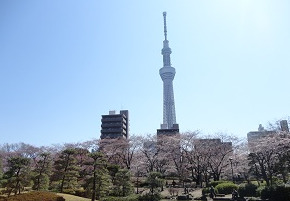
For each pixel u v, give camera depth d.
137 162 56.06
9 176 25.06
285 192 25.58
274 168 40.94
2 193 25.11
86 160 40.78
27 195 23.34
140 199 27.59
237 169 53.97
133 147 56.19
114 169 40.97
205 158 50.69
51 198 23.12
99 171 27.19
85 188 29.94
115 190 30.73
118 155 55.75
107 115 94.00
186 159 53.78
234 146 53.78
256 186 30.84
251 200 27.36
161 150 55.25
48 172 33.81
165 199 31.11
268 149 39.03
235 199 28.75
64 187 32.66
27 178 25.97
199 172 51.41
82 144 60.31
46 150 56.78
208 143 51.84
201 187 46.97
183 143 53.16
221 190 34.69
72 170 33.44
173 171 59.72
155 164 58.06
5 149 58.88
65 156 34.31
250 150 44.72
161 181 29.08
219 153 50.91
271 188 26.88
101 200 26.75
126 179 31.03
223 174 58.09
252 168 45.16
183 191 38.84
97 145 60.91
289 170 39.66
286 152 38.84
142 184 44.88
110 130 91.31
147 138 57.75
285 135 41.47
